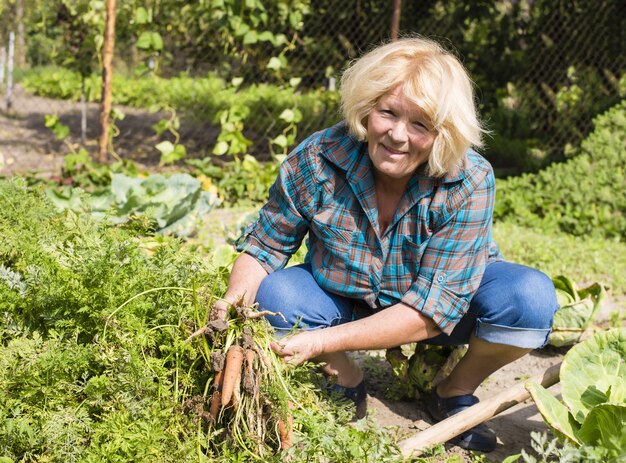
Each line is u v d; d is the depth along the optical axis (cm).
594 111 859
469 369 282
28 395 224
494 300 265
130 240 271
